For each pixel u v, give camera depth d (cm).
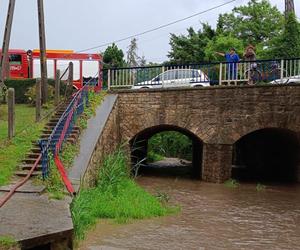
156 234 1113
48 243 750
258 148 2750
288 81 2025
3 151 1483
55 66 2702
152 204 1384
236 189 1938
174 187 1948
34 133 1692
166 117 2119
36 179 1233
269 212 1480
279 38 3081
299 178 2162
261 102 2039
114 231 1108
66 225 805
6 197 1034
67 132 1574
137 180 2145
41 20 2200
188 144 3628
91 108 1969
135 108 2150
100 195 1365
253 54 2206
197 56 4066
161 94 2123
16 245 692
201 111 2084
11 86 2500
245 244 1081
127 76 2275
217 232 1184
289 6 3059
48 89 2358
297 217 1413
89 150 1555
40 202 1010
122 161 1756
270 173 2580
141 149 2664
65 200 1042
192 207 1509
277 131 2242
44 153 1230
